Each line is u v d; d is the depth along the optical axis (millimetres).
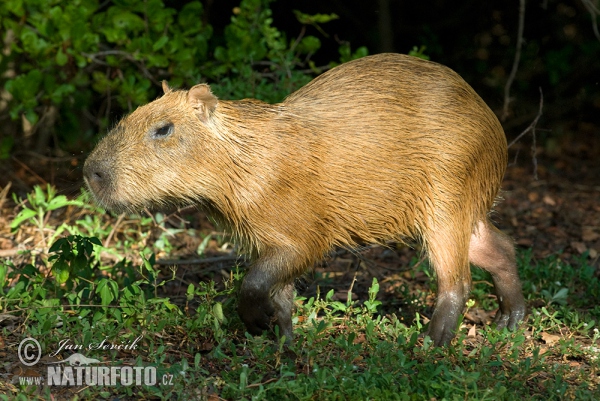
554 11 22359
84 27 13094
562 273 11258
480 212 9125
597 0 21141
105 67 15953
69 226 11781
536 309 10016
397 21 21922
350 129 8422
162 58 13523
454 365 7957
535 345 8891
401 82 8719
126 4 13516
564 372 7914
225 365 7871
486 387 7285
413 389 7254
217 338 8188
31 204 13062
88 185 7969
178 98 8094
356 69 8828
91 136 17234
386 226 8758
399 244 9867
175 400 7184
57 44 13281
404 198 8641
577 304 10281
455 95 8758
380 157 8453
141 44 13508
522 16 14867
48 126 16656
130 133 7949
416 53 13547
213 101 7949
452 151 8633
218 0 19641
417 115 8602
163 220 12250
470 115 8766
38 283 9195
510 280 9391
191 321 8492
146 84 13898
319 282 10992
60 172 15969
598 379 7891
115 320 8562
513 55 22516
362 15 21453
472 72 22547
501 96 22391
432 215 8719
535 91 22641
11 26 13445
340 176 8367
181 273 11297
